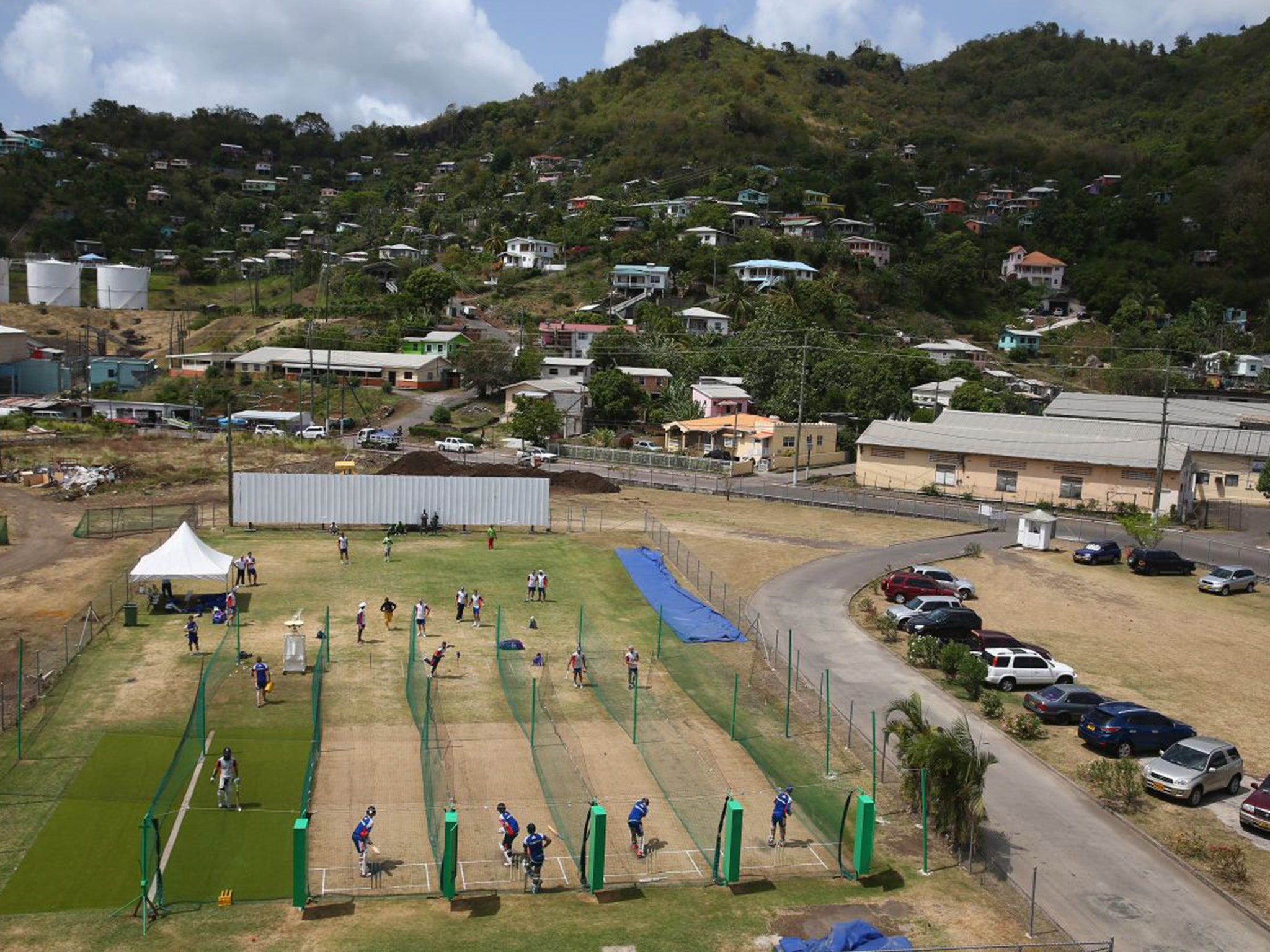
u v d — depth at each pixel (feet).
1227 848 88.74
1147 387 456.86
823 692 128.26
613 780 100.12
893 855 88.12
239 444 308.81
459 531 219.61
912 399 415.03
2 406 350.02
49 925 70.79
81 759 99.25
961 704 126.93
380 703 117.70
